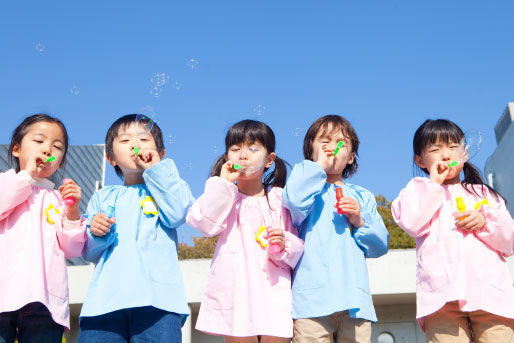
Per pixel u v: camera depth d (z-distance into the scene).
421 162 2.62
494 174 11.44
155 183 2.35
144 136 2.49
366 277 2.31
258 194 2.50
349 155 2.58
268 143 2.48
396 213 2.47
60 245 2.28
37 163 2.32
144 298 2.12
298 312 2.22
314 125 2.56
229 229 2.37
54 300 2.14
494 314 2.18
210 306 2.27
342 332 2.21
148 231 2.31
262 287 2.22
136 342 2.14
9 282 2.09
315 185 2.34
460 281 2.20
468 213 2.27
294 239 2.26
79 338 2.16
